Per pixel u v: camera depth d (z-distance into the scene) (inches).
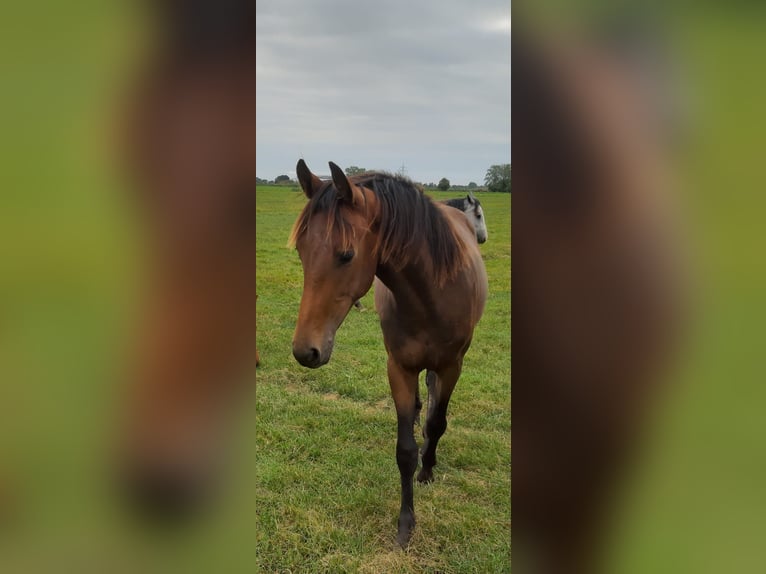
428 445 122.7
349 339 233.0
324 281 84.0
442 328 101.9
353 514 112.3
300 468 129.2
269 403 166.4
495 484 123.6
